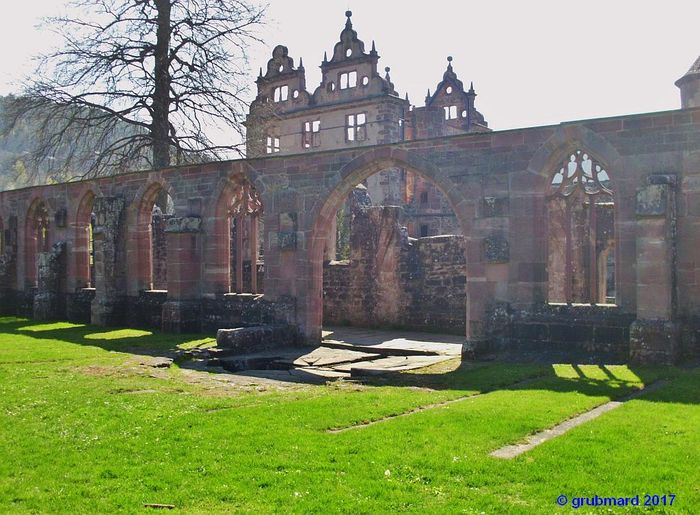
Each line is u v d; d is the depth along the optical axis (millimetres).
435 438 8141
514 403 10055
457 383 12594
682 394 10609
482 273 16562
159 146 32469
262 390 12195
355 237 25078
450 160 17125
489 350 16312
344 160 19156
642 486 6398
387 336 21750
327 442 8133
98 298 24828
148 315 24172
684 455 7254
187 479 6926
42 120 33438
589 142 15266
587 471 6844
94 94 32062
